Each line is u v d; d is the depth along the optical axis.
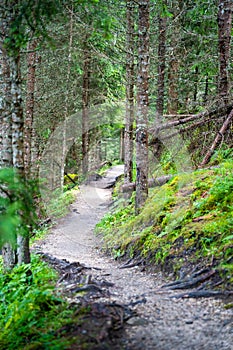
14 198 3.69
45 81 17.31
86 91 20.80
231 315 4.28
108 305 4.39
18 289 5.64
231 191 7.35
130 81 13.27
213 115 11.23
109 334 3.72
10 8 5.56
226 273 5.13
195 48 14.13
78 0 5.37
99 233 11.95
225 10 10.62
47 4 4.61
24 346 3.84
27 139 13.87
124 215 11.91
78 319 4.00
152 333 3.88
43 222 14.86
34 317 4.38
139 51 8.95
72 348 3.42
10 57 5.46
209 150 10.33
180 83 14.73
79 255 9.51
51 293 5.05
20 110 5.58
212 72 13.45
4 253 6.53
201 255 5.93
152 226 8.20
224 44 10.70
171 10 13.73
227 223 6.29
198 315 4.35
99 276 6.45
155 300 4.89
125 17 12.87
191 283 5.34
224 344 3.64
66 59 16.77
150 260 7.08
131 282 6.12
